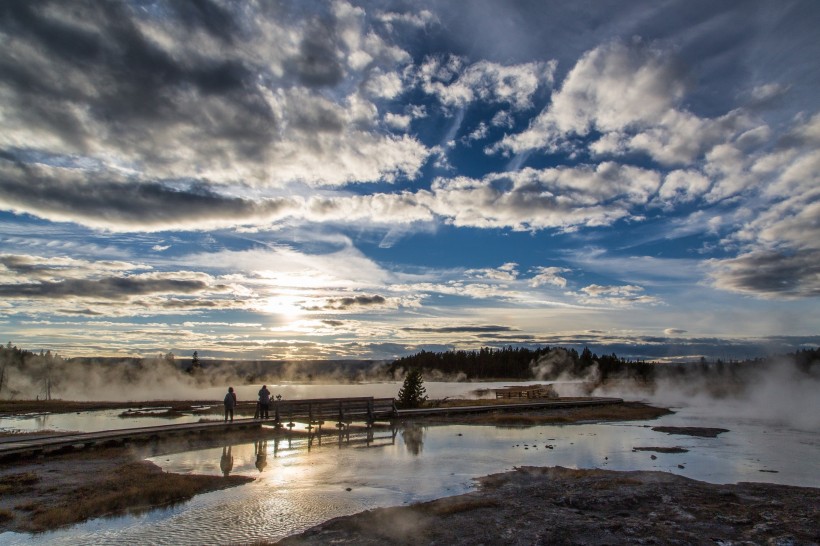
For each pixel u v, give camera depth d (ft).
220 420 98.27
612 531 32.71
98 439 64.54
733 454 65.31
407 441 73.97
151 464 54.44
